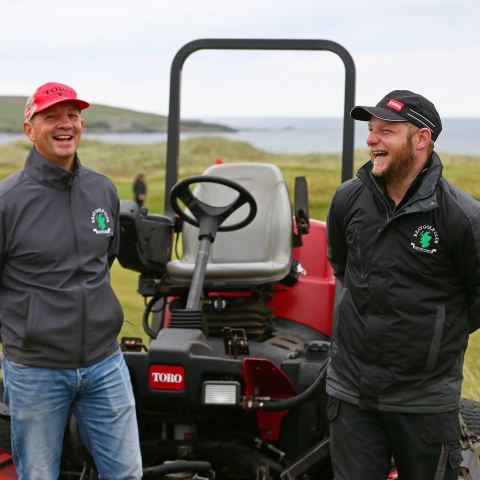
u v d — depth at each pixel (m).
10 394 3.11
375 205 3.16
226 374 3.62
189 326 3.81
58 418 3.15
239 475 4.17
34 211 3.08
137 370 3.66
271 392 3.89
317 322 4.63
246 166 4.76
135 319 8.27
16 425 3.14
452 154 39.66
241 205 4.23
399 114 3.08
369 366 3.13
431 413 3.10
